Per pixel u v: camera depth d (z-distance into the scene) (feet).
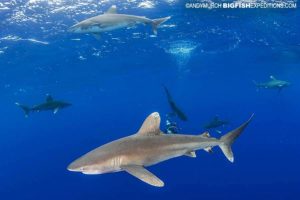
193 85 198.59
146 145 16.81
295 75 151.12
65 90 151.23
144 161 16.60
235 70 144.87
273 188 86.43
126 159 16.02
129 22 38.45
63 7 56.54
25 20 60.34
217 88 216.13
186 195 84.48
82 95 183.11
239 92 242.99
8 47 74.59
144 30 74.49
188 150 18.17
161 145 17.16
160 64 123.75
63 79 123.44
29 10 56.29
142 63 116.88
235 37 85.25
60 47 80.53
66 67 104.12
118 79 147.84
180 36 82.38
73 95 175.83
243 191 84.99
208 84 195.21
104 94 196.24
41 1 53.42
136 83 168.96
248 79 174.19
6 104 161.68
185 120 35.86
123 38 79.97
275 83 70.69
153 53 100.94
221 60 120.57
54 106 54.54
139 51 95.96
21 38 69.62
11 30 64.34
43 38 71.41
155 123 17.67
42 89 136.05
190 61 120.47
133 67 123.13
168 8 60.70
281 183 90.48
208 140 19.29
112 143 16.56
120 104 285.23
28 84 120.47
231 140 20.39
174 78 166.50
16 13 56.95
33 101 159.02
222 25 73.67
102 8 58.03
